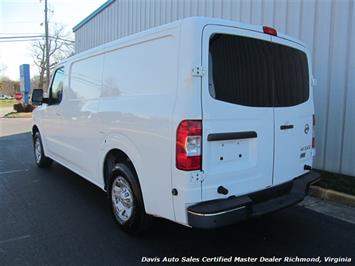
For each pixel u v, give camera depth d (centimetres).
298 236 377
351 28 556
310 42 612
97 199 506
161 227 396
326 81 596
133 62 350
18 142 1128
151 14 1046
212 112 289
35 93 618
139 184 350
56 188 564
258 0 694
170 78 300
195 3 852
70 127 517
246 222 413
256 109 326
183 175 284
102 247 351
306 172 403
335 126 591
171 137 292
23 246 354
